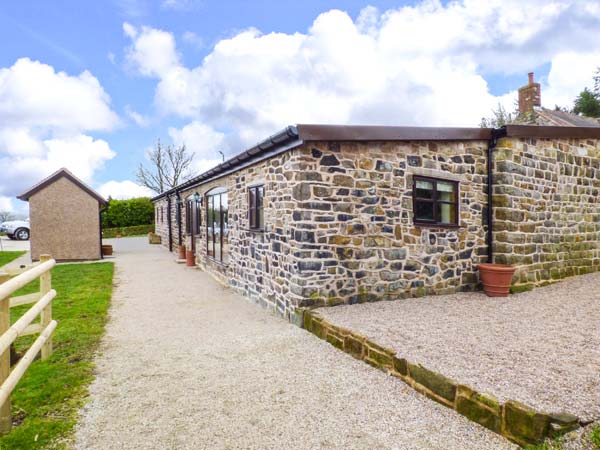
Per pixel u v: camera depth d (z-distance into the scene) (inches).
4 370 108.2
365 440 104.8
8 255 594.9
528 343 155.9
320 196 214.5
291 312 222.5
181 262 506.6
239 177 315.9
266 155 250.4
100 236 542.6
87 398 130.4
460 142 260.5
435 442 102.7
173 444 104.1
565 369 128.7
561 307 215.6
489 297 245.0
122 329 212.2
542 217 282.7
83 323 218.7
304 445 103.0
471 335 167.5
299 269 211.8
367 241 227.8
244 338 195.0
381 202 231.5
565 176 299.9
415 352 147.2
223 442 105.0
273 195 246.8
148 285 348.2
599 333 168.1
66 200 523.5
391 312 207.0
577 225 308.3
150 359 166.9
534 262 276.4
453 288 258.5
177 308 262.2
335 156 218.1
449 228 256.2
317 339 191.3
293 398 129.4
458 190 259.9
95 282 351.3
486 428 107.8
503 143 264.4
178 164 1476.4
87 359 166.6
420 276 245.8
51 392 133.7
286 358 166.2
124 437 107.3
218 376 148.3
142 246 770.2
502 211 264.5
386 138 224.1
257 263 277.7
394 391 133.1
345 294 222.2
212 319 233.6
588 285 273.1
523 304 224.8
